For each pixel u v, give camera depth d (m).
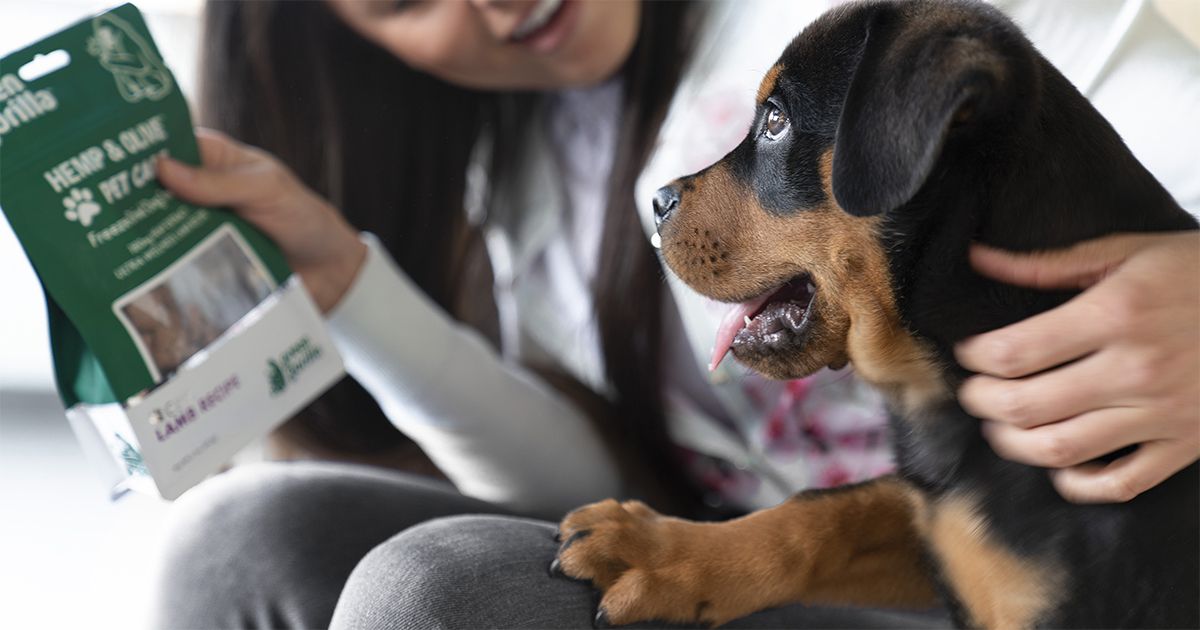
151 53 0.88
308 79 1.20
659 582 0.82
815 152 0.85
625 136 1.16
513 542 0.83
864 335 0.85
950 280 0.82
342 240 1.01
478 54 1.15
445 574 0.79
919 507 0.87
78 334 0.85
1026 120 0.80
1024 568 0.80
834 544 0.87
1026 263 0.81
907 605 0.91
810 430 1.11
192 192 0.89
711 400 1.15
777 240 0.87
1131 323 0.78
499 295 1.32
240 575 0.90
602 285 1.15
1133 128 1.01
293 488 0.94
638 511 0.86
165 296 0.87
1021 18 1.05
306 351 0.92
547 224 1.26
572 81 1.18
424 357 1.06
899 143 0.77
